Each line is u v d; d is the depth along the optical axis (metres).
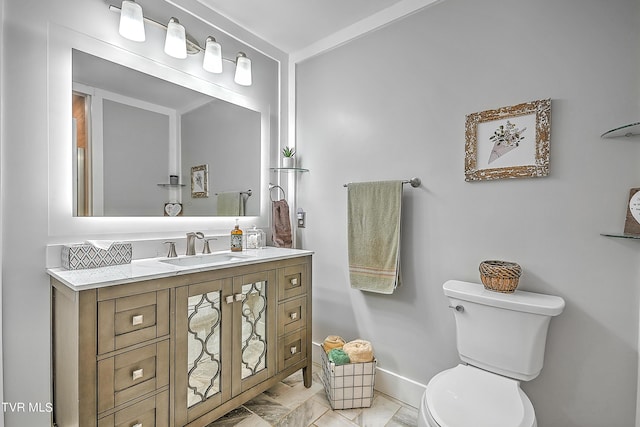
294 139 2.55
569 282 1.43
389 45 2.02
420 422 1.17
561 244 1.45
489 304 1.43
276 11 2.04
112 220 1.61
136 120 1.70
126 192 1.66
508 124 1.57
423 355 1.87
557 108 1.45
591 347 1.38
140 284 1.24
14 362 1.31
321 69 2.38
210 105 2.05
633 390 1.30
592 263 1.38
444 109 1.79
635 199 1.27
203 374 1.45
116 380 1.18
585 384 1.39
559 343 1.44
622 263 1.32
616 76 1.33
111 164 1.61
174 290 1.34
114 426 1.17
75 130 1.48
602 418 1.36
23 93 1.33
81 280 1.15
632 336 1.30
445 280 1.79
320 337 2.39
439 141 1.81
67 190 1.45
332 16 2.08
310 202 2.45
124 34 1.58
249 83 2.14
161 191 1.81
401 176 1.96
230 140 2.17
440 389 1.25
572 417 1.42
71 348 1.17
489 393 1.22
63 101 1.44
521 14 1.55
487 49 1.65
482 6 1.66
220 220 2.11
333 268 2.30
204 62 1.93
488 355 1.44
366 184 2.01
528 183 1.53
